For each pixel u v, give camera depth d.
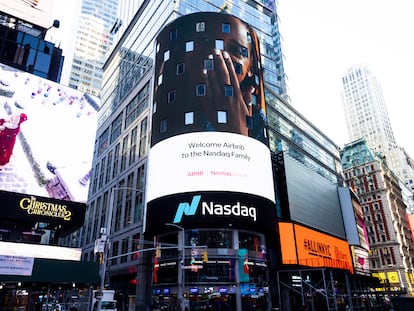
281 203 57.94
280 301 47.75
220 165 42.50
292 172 62.16
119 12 117.00
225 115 45.69
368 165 129.38
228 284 39.16
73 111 41.56
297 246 53.75
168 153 44.41
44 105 39.72
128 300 55.03
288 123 76.88
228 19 53.25
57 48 47.78
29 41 45.44
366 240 86.50
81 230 86.94
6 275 25.73
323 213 68.69
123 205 64.50
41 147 38.03
